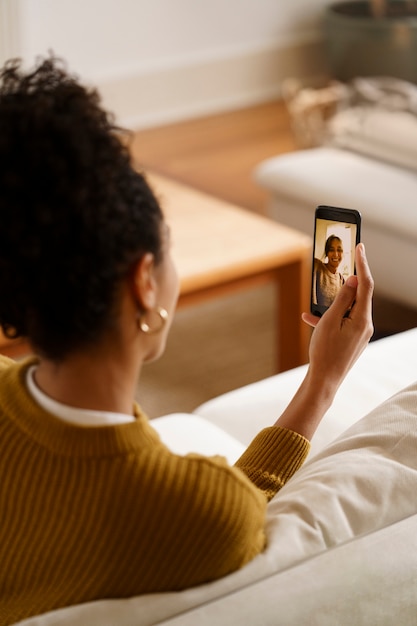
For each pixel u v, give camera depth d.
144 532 0.86
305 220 3.19
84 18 4.84
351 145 3.29
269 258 2.62
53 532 0.89
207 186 4.40
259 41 5.52
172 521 0.86
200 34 5.28
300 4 5.62
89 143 0.81
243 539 0.90
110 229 0.80
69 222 0.79
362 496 1.02
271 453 1.15
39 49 4.75
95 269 0.81
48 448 0.87
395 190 2.97
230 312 3.29
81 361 0.85
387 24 5.06
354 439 1.12
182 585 0.90
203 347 3.07
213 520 0.87
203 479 0.87
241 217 2.86
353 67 5.26
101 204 0.80
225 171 4.58
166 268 0.89
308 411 1.16
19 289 0.82
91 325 0.83
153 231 0.84
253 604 0.89
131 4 4.96
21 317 0.85
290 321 2.76
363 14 5.52
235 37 5.43
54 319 0.83
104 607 0.88
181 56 5.24
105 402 0.87
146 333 0.87
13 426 0.90
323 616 0.90
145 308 0.85
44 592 0.92
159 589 0.90
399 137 3.11
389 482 1.03
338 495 1.01
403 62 5.14
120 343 0.86
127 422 0.87
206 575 0.90
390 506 1.02
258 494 0.94
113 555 0.87
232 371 2.94
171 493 0.86
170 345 3.08
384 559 0.94
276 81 5.68
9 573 0.94
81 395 0.87
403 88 4.00
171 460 0.87
